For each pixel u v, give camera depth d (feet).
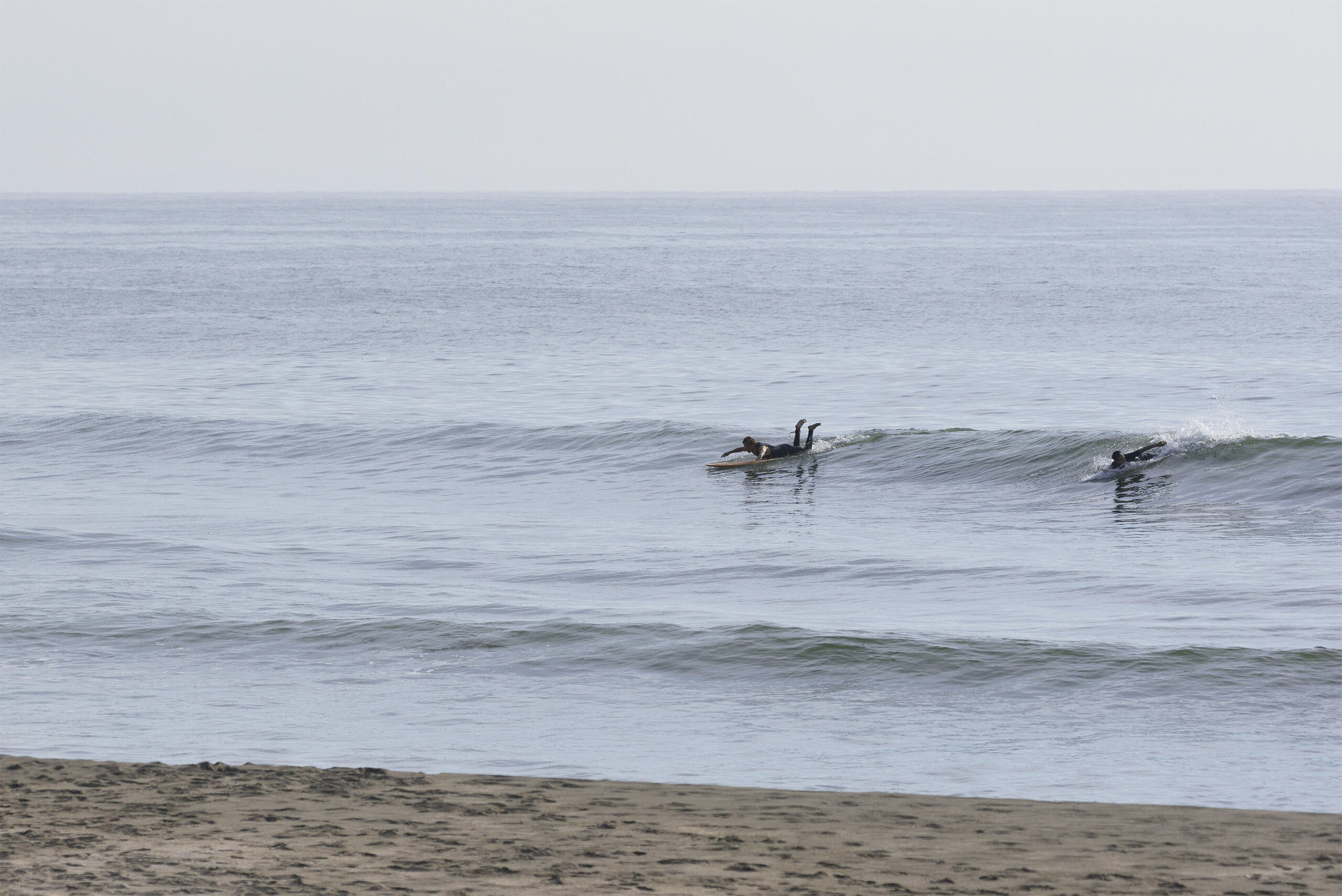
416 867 65.87
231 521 207.00
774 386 363.76
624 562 175.32
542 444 273.54
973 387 357.61
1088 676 115.96
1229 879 66.95
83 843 69.97
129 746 100.83
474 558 178.40
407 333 513.45
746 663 122.42
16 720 107.76
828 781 92.12
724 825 76.69
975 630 134.31
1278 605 144.66
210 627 137.18
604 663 124.06
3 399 344.49
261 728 105.91
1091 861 70.13
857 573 167.32
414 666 123.85
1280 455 220.84
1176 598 149.69
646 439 271.69
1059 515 204.23
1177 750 98.53
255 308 624.59
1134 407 321.52
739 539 190.39
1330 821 79.56
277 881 62.54
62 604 147.23
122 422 295.69
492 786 85.40
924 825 77.77
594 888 62.85
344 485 244.01
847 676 118.62
